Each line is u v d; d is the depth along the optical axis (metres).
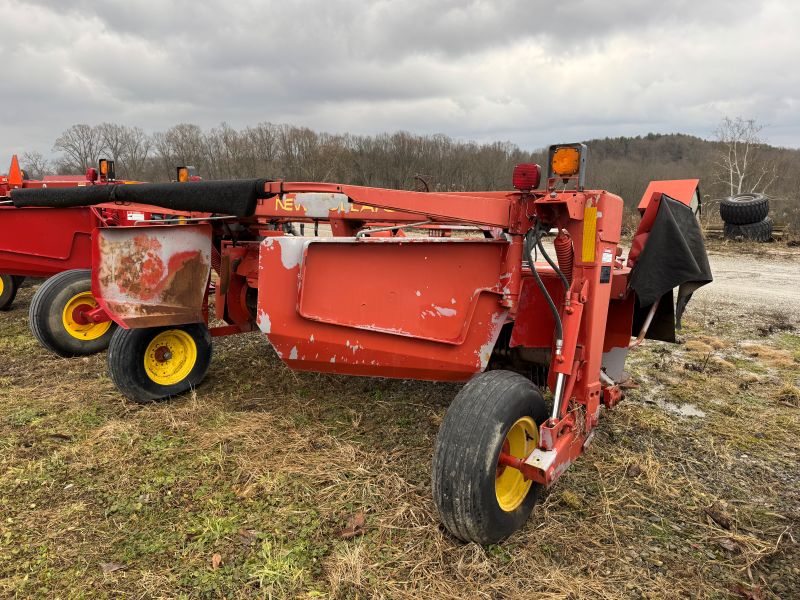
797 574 2.44
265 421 3.85
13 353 5.61
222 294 4.50
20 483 3.06
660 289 2.90
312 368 2.95
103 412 4.03
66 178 9.26
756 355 5.57
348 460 3.31
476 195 2.99
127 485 3.06
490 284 2.84
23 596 2.25
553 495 2.98
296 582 2.33
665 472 3.27
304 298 2.68
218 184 3.44
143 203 3.78
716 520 2.81
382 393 4.42
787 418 4.05
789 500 3.02
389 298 2.80
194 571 2.40
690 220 3.10
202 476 3.15
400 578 2.35
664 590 2.31
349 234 4.56
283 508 2.84
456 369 2.88
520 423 2.53
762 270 11.22
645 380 4.82
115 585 2.32
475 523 2.32
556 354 2.64
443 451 2.33
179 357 4.39
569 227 2.68
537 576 2.35
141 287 3.92
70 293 5.27
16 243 6.23
